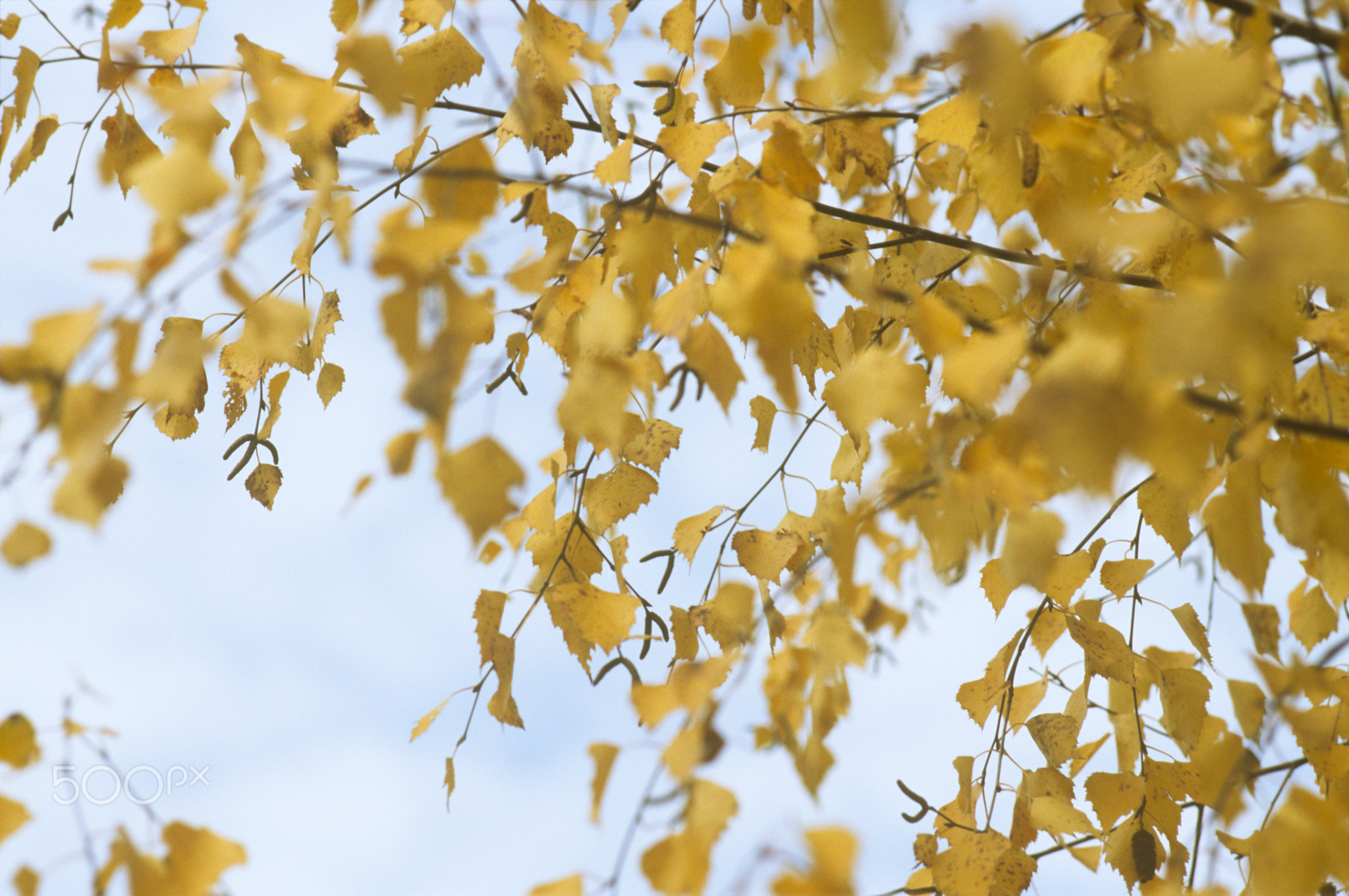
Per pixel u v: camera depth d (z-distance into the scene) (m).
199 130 1.57
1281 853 1.59
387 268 1.50
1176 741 1.66
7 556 1.53
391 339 1.50
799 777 1.58
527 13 1.61
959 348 1.53
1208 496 1.62
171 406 1.66
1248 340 1.31
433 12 1.61
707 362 1.56
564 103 1.63
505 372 1.66
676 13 1.65
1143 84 1.52
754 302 1.52
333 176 1.62
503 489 1.53
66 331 1.50
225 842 1.55
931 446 1.58
